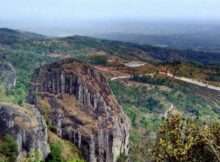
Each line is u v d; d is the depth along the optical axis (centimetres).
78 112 9975
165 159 3347
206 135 3225
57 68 11288
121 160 10069
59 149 8000
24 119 7331
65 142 8950
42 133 7581
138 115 18400
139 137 12144
